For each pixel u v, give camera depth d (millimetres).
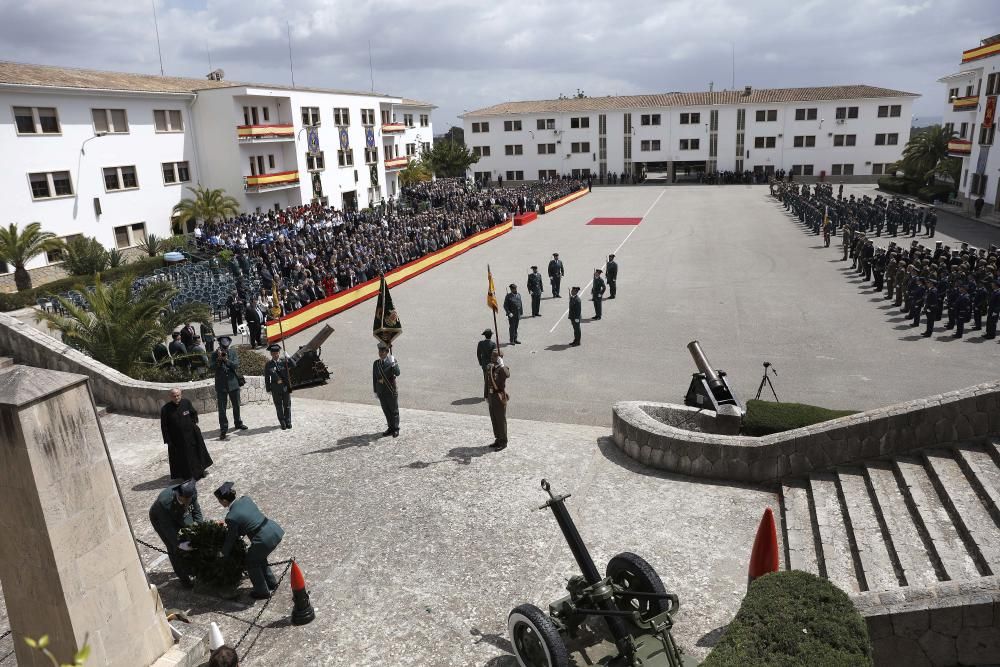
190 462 11297
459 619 7832
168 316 17641
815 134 71812
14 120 30156
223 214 39188
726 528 9508
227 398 14125
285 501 10727
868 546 8234
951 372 16516
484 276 31219
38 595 6273
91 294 17094
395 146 64500
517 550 9133
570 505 10289
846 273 28594
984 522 7949
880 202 43312
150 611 7008
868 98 69250
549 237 41844
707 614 7684
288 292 24047
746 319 21922
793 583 6387
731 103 72938
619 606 6867
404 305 26047
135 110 36812
